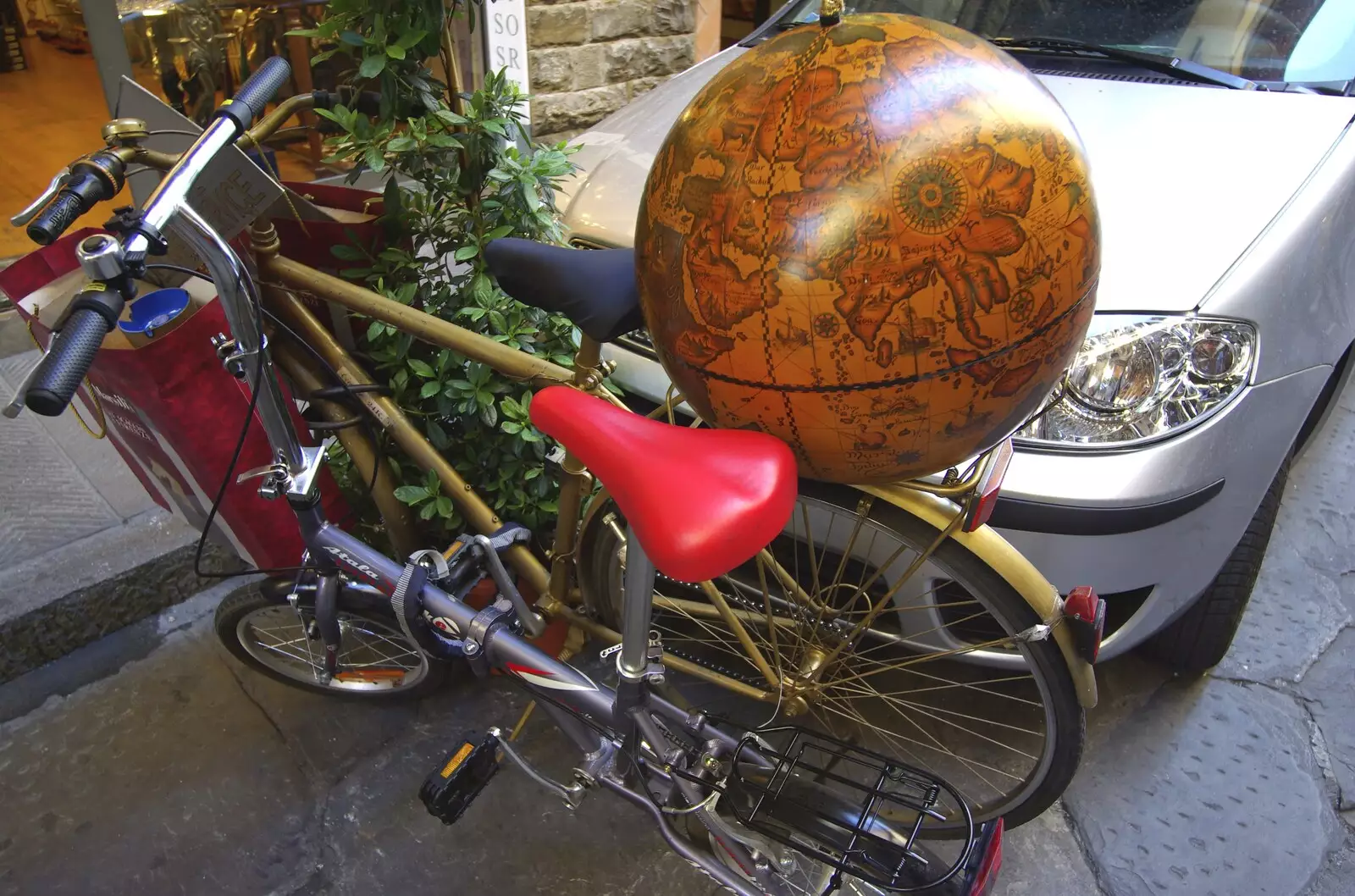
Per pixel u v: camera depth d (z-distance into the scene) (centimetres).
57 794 207
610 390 185
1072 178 100
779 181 97
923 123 95
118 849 196
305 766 214
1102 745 217
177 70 333
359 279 215
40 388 103
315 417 202
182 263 181
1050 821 202
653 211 111
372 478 199
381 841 199
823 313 98
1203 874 193
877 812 182
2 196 419
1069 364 114
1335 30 228
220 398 167
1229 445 177
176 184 128
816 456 114
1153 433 172
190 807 205
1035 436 173
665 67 431
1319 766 214
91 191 130
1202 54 233
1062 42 243
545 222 210
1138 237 182
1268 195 190
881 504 160
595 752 166
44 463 270
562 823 202
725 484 108
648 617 140
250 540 183
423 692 216
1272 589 260
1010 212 95
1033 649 159
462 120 197
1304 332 188
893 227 95
